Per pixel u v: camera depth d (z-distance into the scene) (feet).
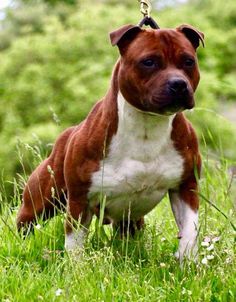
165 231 26.81
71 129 26.66
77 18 67.87
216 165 31.40
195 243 23.53
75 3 89.20
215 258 23.31
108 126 23.52
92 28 66.08
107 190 23.95
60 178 26.40
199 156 24.71
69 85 62.13
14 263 23.45
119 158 23.66
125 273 22.24
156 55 22.30
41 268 24.07
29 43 66.18
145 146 23.52
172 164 23.85
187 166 24.07
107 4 81.56
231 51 70.28
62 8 86.12
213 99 59.93
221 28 77.41
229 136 58.13
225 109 66.54
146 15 25.21
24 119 62.80
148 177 23.85
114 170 23.73
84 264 22.25
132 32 23.03
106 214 25.40
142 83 22.41
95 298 20.97
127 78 22.71
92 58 64.85
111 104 23.59
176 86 21.63
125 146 23.52
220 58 69.31
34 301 21.02
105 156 23.62
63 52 65.16
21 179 30.01
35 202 27.37
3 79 65.72
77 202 24.26
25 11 87.97
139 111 23.08
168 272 22.77
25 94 63.16
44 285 21.97
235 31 71.56
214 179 30.99
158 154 23.67
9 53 66.74
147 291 21.24
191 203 24.36
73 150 24.07
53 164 26.66
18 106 63.00
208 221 26.55
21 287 21.83
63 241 25.99
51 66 64.03
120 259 23.93
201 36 23.22
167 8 77.20
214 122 57.82
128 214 24.94
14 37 86.53
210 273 22.11
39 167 27.55
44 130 58.23
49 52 65.31
